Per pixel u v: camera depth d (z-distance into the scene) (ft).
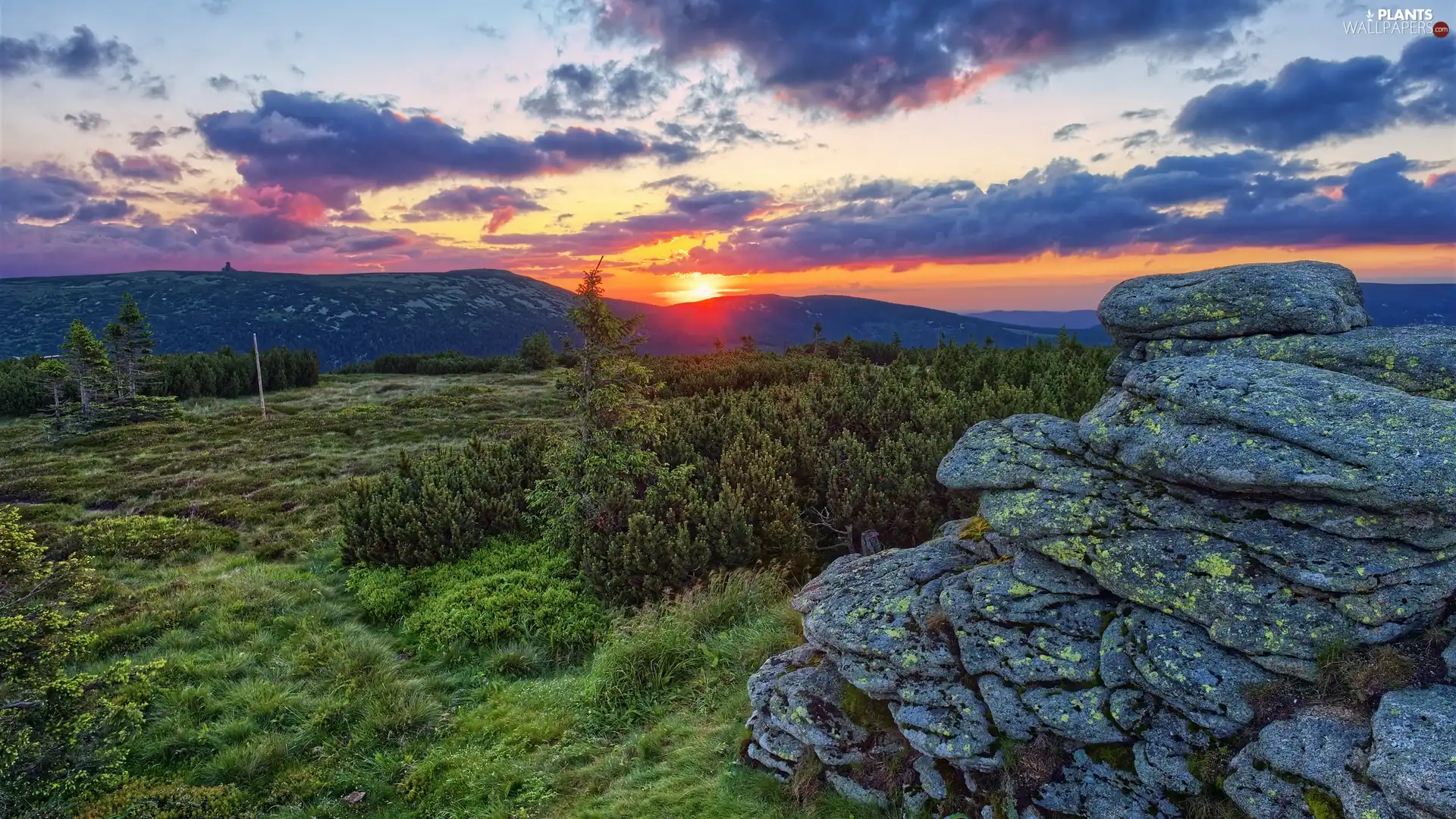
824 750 14.44
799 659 16.35
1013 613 13.43
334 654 22.93
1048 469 14.10
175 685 21.15
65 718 16.65
